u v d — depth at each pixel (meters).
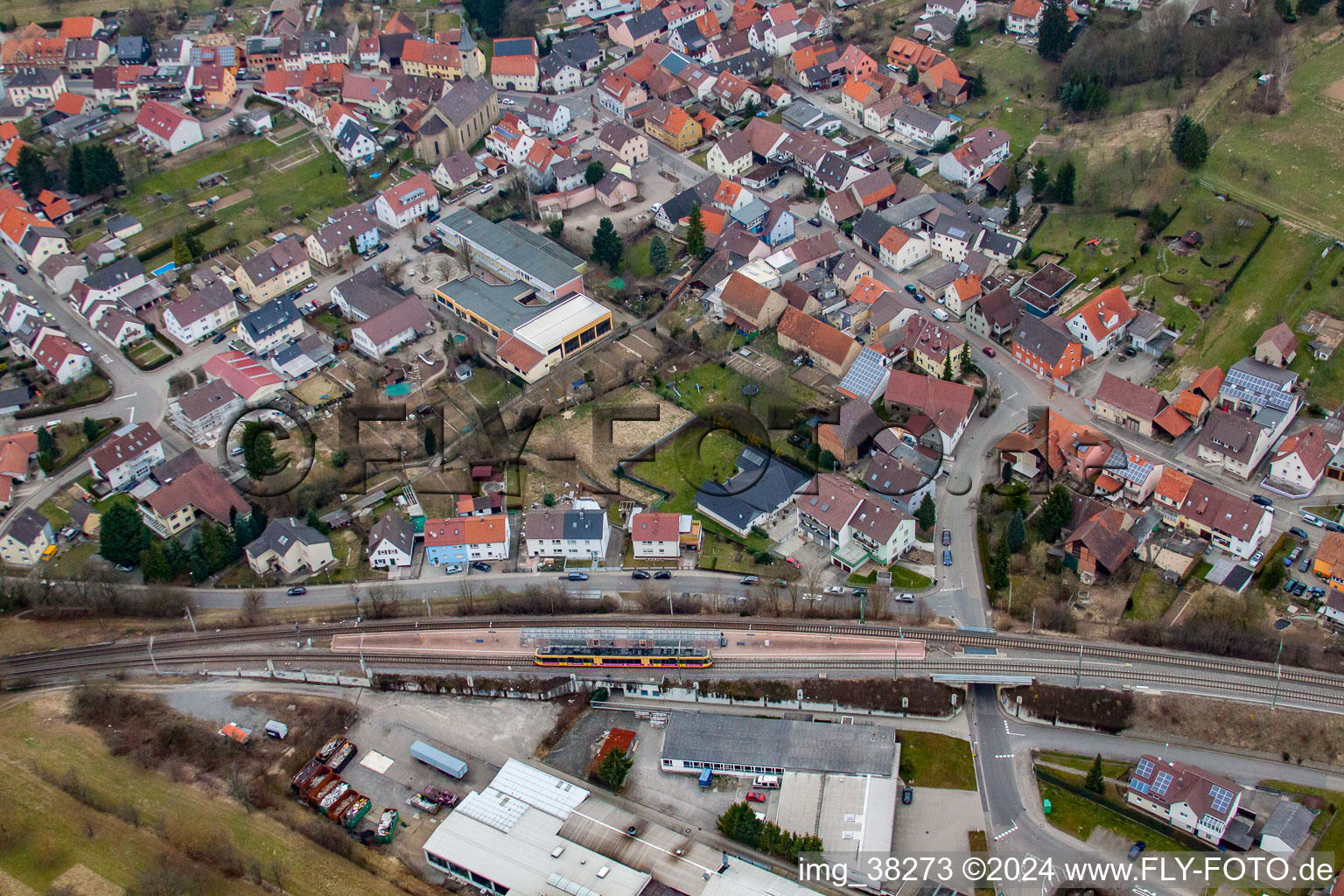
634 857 140.12
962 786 149.00
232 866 139.50
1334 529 174.12
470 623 173.88
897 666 160.25
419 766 156.38
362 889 138.88
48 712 161.88
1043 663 158.75
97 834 143.50
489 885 138.75
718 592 176.38
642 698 164.75
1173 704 152.12
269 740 158.75
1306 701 150.25
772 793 150.12
